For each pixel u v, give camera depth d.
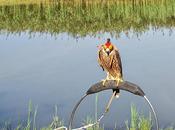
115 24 48.22
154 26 45.53
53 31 46.06
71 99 22.44
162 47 34.12
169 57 30.58
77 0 64.81
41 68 29.75
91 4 62.00
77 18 52.94
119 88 11.12
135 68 28.11
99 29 46.16
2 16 56.22
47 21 52.38
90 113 19.75
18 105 21.83
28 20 53.50
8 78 27.56
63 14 55.91
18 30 47.50
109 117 19.02
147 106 20.58
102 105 20.69
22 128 17.52
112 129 17.59
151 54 31.86
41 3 64.62
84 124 16.81
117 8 57.53
